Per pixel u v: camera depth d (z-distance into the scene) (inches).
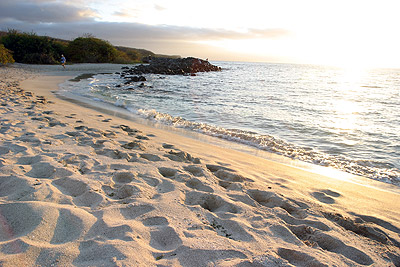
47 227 83.6
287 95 701.9
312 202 132.4
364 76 2278.5
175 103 514.0
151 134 255.3
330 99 646.5
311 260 84.0
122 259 72.2
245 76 1631.4
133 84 818.2
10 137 183.2
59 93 511.5
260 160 210.1
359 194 153.8
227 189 139.9
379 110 496.1
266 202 131.0
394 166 214.7
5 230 80.9
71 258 72.0
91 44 1659.7
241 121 372.2
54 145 173.6
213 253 80.6
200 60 2492.6
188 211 106.7
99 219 91.8
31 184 113.0
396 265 88.8
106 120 296.7
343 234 104.0
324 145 271.4
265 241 92.7
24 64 1182.3
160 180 135.7
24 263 68.1
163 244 85.0
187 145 230.4
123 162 156.0
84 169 139.7
